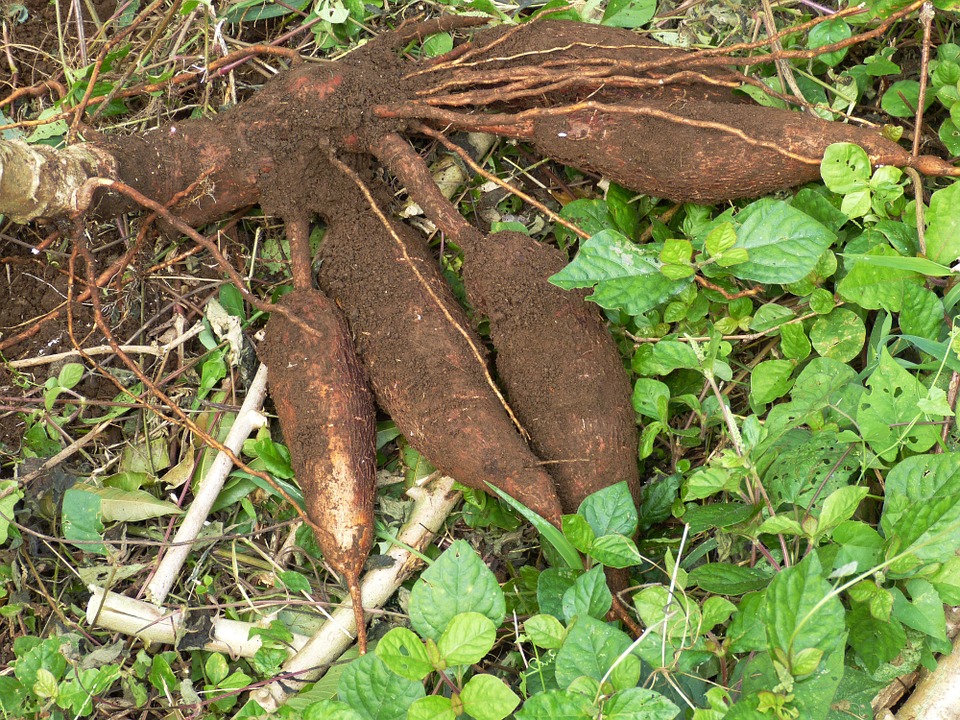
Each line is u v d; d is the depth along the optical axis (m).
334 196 1.10
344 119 1.08
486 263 1.05
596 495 1.00
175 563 1.09
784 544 0.98
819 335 1.06
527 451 1.02
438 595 0.96
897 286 1.02
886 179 1.02
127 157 1.06
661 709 0.91
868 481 1.02
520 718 0.91
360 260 1.08
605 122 1.07
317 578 1.09
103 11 1.22
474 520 1.09
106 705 1.06
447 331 1.05
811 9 1.14
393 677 0.96
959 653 0.94
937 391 0.94
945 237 1.01
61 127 1.15
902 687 0.96
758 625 0.94
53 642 1.04
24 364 1.14
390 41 1.12
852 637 0.94
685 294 1.08
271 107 1.09
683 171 1.05
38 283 1.16
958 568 0.93
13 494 1.09
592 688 0.92
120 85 1.11
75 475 1.13
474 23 1.14
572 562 1.00
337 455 1.03
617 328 1.10
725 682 0.95
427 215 1.08
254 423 1.11
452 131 1.14
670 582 1.01
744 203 1.10
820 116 1.09
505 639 1.06
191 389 1.14
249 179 1.09
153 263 1.16
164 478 1.13
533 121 1.09
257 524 1.12
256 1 1.18
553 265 1.05
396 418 1.05
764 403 1.06
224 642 1.07
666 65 1.07
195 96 1.19
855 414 1.01
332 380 1.04
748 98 1.10
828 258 1.05
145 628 1.07
